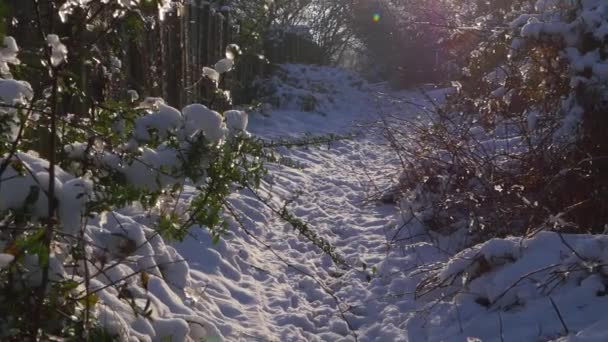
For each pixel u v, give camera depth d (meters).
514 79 6.49
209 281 4.88
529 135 6.10
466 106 7.91
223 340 3.82
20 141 2.60
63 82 2.57
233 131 3.02
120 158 2.75
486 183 5.88
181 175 2.82
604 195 5.13
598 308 3.80
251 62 15.51
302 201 8.21
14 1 3.34
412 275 5.19
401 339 4.35
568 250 4.28
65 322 2.53
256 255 5.91
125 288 2.88
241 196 7.28
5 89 2.46
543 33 5.68
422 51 21.62
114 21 2.67
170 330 3.38
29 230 2.42
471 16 11.05
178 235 3.02
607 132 5.34
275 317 4.74
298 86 17.77
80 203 2.40
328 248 3.50
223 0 12.45
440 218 6.40
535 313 3.94
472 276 4.59
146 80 6.55
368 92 20.09
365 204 8.16
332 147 12.10
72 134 2.80
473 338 3.85
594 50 5.52
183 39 8.55
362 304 5.07
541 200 5.29
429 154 7.12
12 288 2.35
